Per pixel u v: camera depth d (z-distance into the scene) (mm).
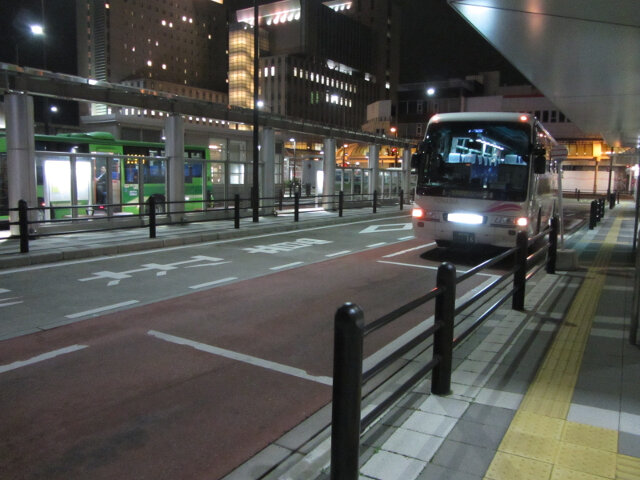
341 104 142875
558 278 9391
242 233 15883
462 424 3693
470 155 11633
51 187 15164
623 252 13047
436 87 96875
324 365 5258
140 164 16875
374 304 7789
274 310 7297
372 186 30156
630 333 5535
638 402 4074
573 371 4742
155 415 4133
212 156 25516
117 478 3273
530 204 11508
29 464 3418
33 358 5305
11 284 8680
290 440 3777
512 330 6059
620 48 8070
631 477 3023
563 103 13508
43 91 13289
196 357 5414
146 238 13516
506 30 7898
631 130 18469
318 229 18219
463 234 11664
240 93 125375
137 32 131625
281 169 27719
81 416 4094
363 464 3172
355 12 159250
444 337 4094
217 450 3623
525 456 3258
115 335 6082
